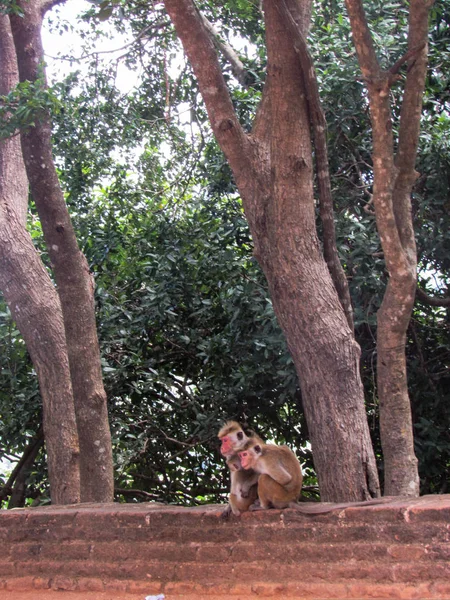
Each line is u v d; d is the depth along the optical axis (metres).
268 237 7.30
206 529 5.47
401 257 6.65
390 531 4.83
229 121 7.55
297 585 4.97
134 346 11.94
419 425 10.02
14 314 9.58
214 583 5.25
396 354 6.96
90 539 5.88
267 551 5.20
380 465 11.19
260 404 11.61
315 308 6.99
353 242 9.99
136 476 13.02
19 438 11.82
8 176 10.12
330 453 6.79
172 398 12.50
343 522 5.00
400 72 10.10
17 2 9.48
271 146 7.21
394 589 4.64
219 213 11.56
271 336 9.79
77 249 9.20
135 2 12.62
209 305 11.34
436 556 4.64
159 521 5.66
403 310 6.81
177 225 11.91
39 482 12.59
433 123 10.55
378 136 6.55
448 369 10.61
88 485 8.77
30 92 8.40
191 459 12.83
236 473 5.43
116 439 11.09
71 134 12.15
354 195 10.45
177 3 7.37
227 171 11.26
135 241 12.20
